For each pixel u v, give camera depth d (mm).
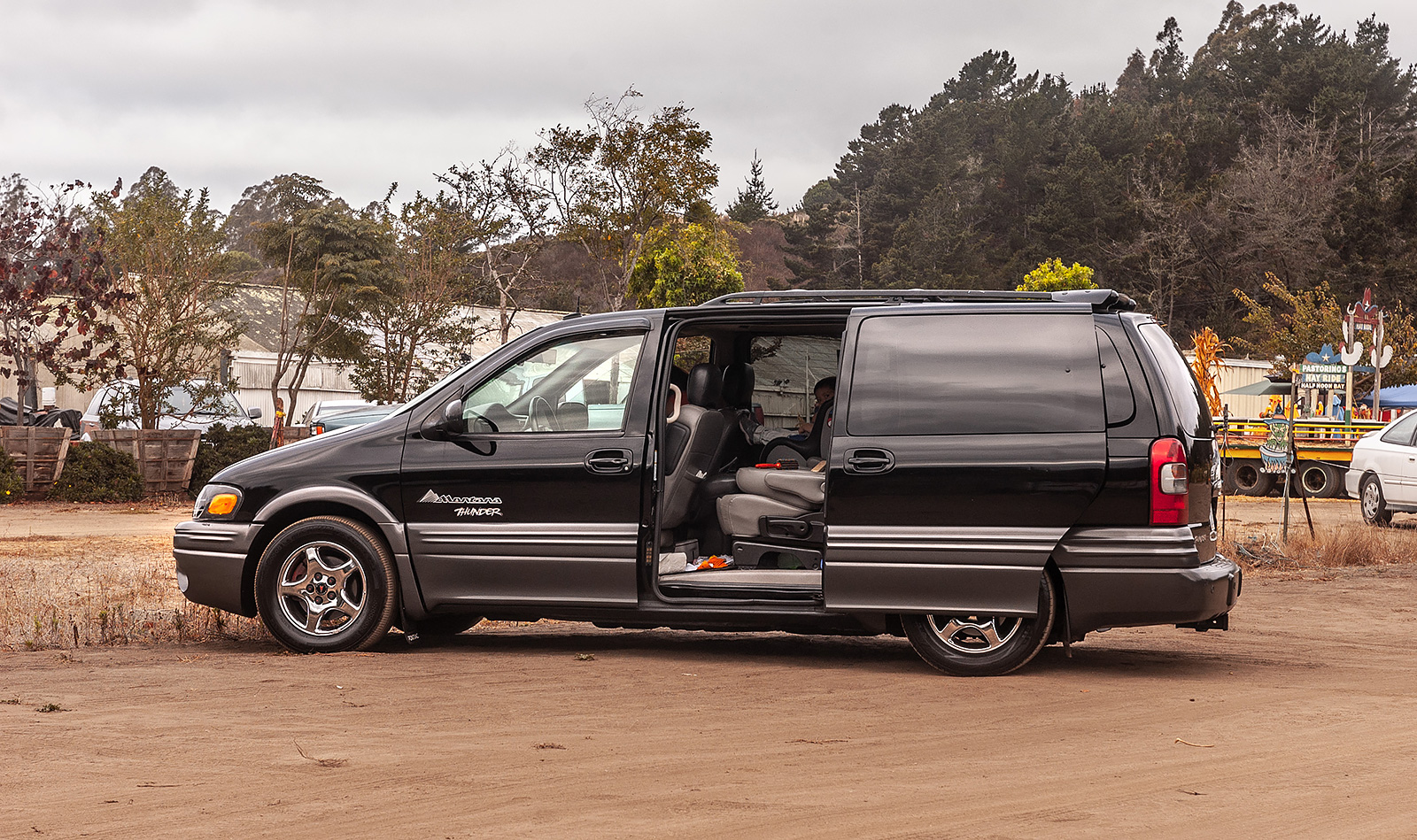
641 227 32156
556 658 7105
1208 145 85312
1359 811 4078
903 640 7988
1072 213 77562
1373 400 33750
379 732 5137
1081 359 6379
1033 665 6957
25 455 19062
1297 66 87938
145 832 3793
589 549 6801
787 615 6660
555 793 4230
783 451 7773
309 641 7145
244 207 91000
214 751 4785
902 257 83750
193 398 22156
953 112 112625
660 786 4332
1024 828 3875
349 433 7262
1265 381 40719
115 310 21625
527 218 32062
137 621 8273
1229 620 9117
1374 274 57062
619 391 6980
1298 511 21859
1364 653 7551
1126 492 6227
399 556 7043
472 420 7129
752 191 116500
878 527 6457
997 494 6328
